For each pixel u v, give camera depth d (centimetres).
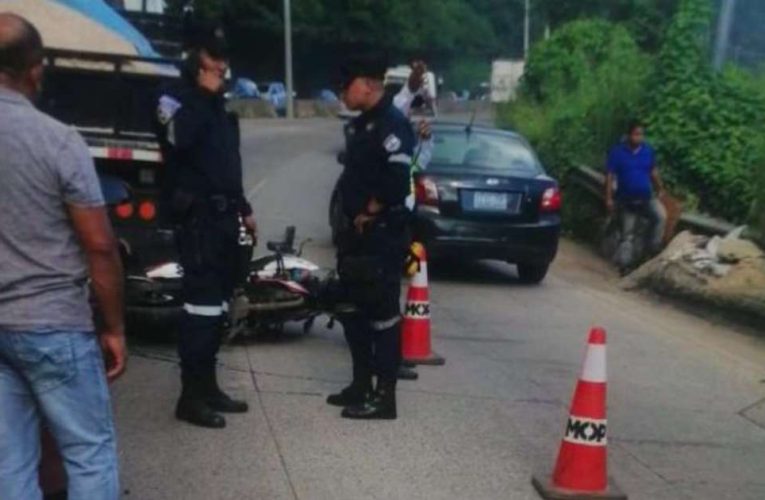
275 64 7212
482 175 1242
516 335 1009
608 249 1577
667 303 1257
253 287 854
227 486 573
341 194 683
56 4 953
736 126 1641
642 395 823
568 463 582
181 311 706
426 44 7756
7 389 407
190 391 667
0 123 395
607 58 2650
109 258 410
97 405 416
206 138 644
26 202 396
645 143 1455
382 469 611
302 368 816
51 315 399
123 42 977
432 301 1170
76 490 415
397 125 666
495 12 8512
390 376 697
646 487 616
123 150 817
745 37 2012
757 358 985
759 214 1293
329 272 889
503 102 3303
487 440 672
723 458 678
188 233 650
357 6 7200
